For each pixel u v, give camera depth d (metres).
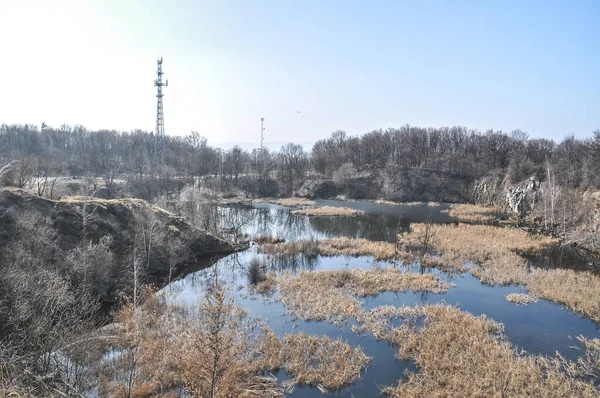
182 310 29.22
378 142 129.25
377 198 105.38
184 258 42.34
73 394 16.84
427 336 24.92
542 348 24.33
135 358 19.80
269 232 61.16
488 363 21.33
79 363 19.73
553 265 42.47
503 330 26.52
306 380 20.91
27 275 22.61
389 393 20.02
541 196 70.94
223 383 19.25
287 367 21.98
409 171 109.75
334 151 135.50
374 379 21.25
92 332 21.14
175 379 20.47
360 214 79.19
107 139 128.00
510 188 83.75
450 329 25.66
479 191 98.06
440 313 28.61
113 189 72.88
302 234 59.91
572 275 37.22
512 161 92.12
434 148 126.12
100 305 29.23
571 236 52.91
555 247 50.44
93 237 36.28
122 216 41.41
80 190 65.88
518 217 74.00
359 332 26.42
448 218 75.06
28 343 18.33
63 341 18.91
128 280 33.75
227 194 104.25
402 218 74.75
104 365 21.11
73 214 37.12
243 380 20.72
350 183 110.50
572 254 47.19
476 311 30.03
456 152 119.25
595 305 29.73
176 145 137.88
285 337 25.12
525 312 29.86
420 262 42.44
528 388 19.39
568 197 61.03
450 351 23.03
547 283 35.31
